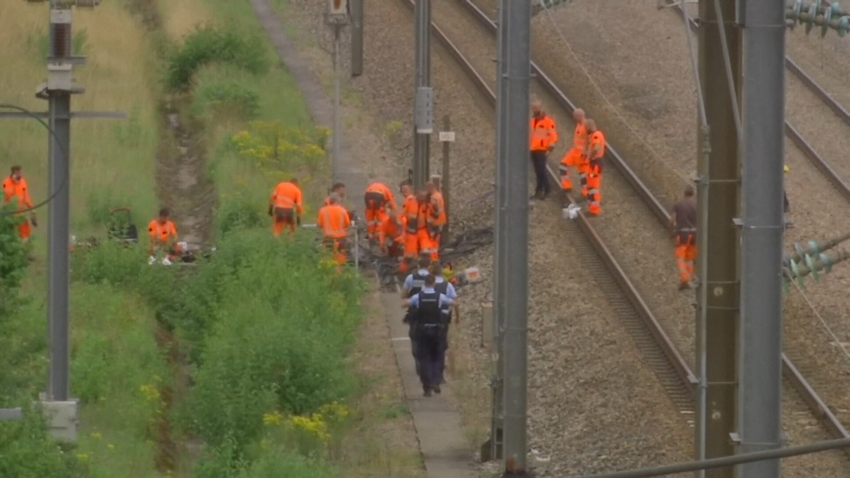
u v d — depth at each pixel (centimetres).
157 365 7512
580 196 10569
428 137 10738
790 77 13188
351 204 11312
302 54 16000
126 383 7025
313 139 12938
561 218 10169
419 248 9694
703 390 4797
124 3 17750
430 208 9650
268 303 8150
